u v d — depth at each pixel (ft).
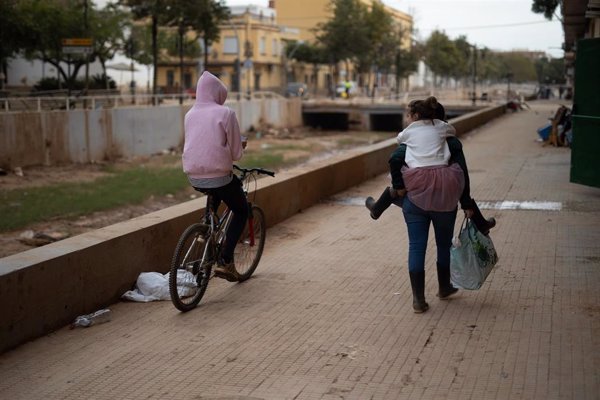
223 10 167.94
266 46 283.59
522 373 15.84
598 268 24.27
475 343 17.75
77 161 114.52
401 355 17.17
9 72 190.19
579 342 17.56
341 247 28.71
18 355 18.25
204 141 21.25
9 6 132.67
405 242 29.32
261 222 24.90
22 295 18.86
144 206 77.82
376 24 273.54
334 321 19.83
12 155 101.24
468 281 20.42
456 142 20.11
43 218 67.51
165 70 275.59
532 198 38.60
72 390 15.96
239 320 20.26
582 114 37.04
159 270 24.88
